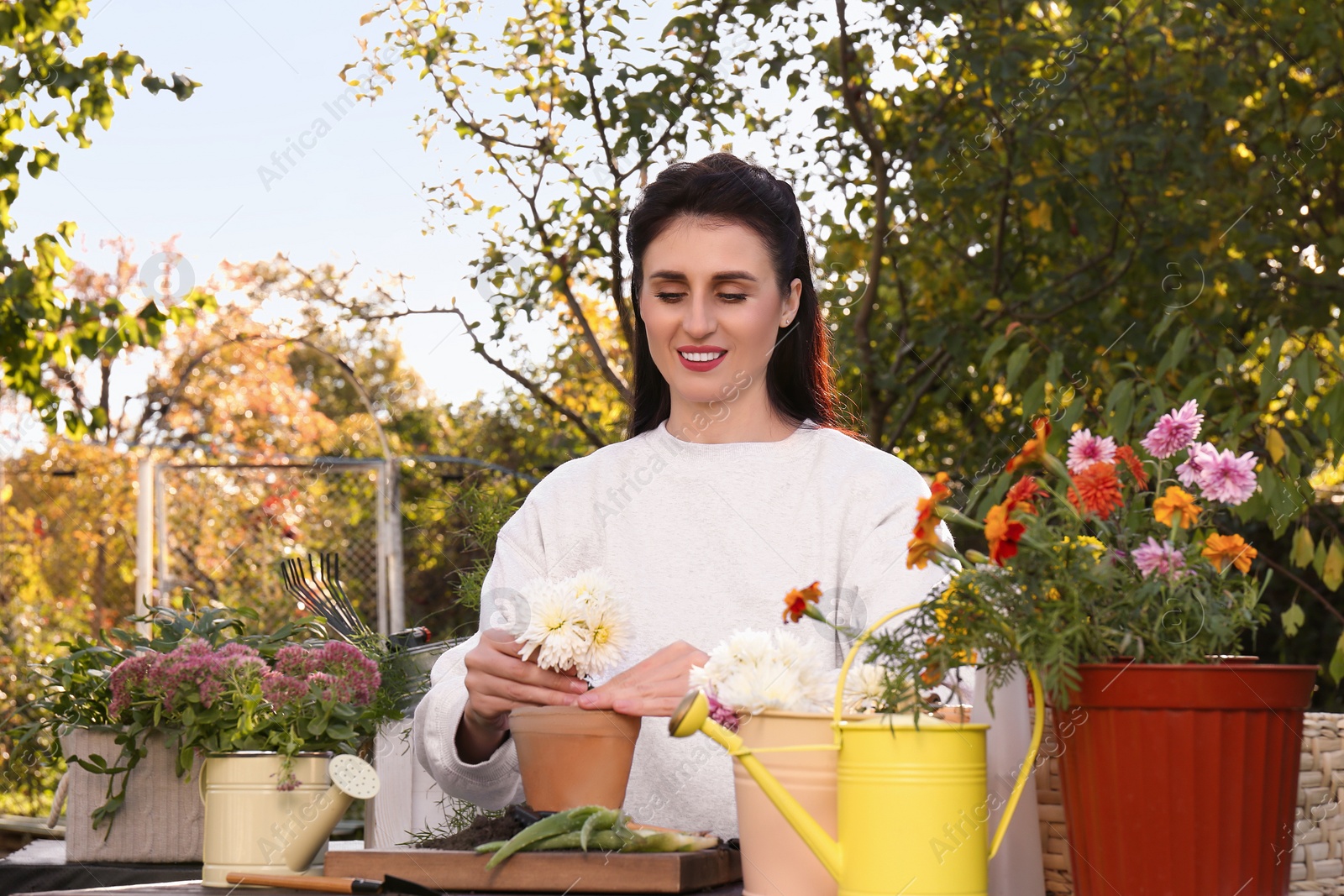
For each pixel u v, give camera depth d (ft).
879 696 3.22
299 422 31.73
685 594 5.12
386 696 5.29
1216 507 3.55
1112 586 3.16
